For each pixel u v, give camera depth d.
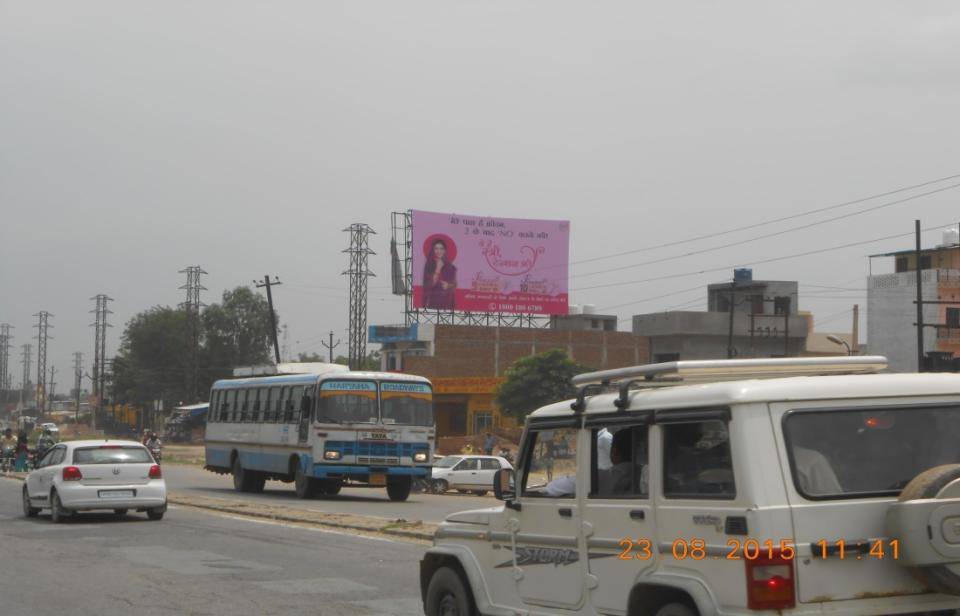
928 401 6.30
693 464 6.37
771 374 7.02
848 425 6.13
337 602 11.86
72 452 22.11
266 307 127.06
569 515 7.38
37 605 11.75
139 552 16.70
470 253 82.19
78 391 139.88
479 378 77.44
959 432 6.32
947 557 5.79
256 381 33.66
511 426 76.25
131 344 126.69
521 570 7.92
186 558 15.91
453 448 67.94
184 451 82.00
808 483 5.98
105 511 24.91
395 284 84.88
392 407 29.61
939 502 5.82
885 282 66.75
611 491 7.06
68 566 15.02
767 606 5.79
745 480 5.94
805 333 77.56
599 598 7.07
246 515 23.98
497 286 82.75
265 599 12.07
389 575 14.04
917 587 6.04
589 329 90.81
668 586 6.36
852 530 5.96
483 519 8.39
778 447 5.98
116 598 12.19
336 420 29.03
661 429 6.61
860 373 7.24
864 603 5.93
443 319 83.88
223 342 125.56
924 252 67.69
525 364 71.06
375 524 20.81
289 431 30.55
